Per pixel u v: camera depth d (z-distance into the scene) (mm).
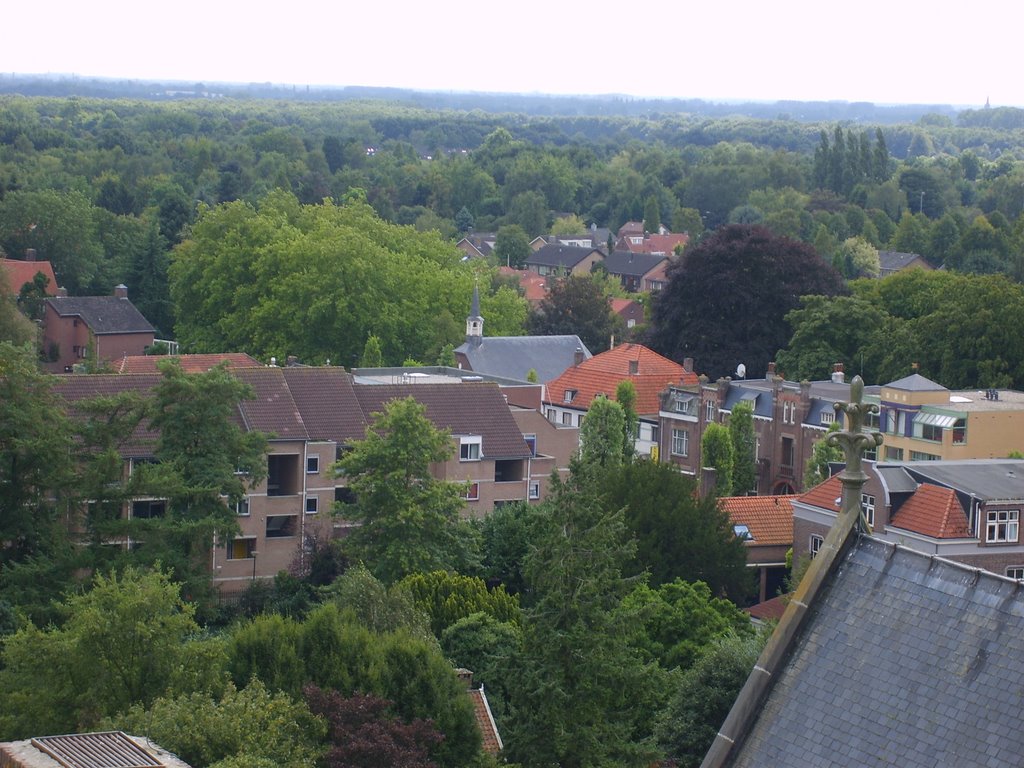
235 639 48625
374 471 78938
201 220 187625
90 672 43469
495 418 99562
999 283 134625
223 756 36750
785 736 18406
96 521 69375
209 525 70812
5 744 30844
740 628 65812
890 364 132625
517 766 42219
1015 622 17438
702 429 120750
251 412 89688
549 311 178625
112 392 89250
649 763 43594
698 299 153500
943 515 75125
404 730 42500
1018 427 101688
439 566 76688
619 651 42938
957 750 17094
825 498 80500
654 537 74438
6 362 70000
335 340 160375
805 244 157875
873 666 18203
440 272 169625
